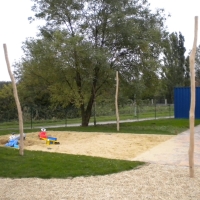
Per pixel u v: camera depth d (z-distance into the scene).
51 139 12.66
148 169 7.35
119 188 5.88
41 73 19.20
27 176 6.88
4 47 8.84
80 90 19.61
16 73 23.50
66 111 24.39
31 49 18.31
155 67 19.64
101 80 19.70
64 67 17.66
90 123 24.12
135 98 20.97
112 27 19.06
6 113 22.84
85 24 19.53
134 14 19.72
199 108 24.62
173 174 6.84
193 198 5.31
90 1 19.11
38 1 19.55
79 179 6.56
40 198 5.41
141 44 19.03
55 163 7.97
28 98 24.22
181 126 18.59
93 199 5.31
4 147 10.91
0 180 6.62
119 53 20.34
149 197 5.35
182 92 25.48
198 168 7.42
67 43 17.14
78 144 11.98
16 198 5.44
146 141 12.44
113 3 18.94
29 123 24.00
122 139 13.14
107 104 22.66
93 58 17.50
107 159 8.52
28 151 9.94
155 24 20.23
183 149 10.22
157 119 25.81
